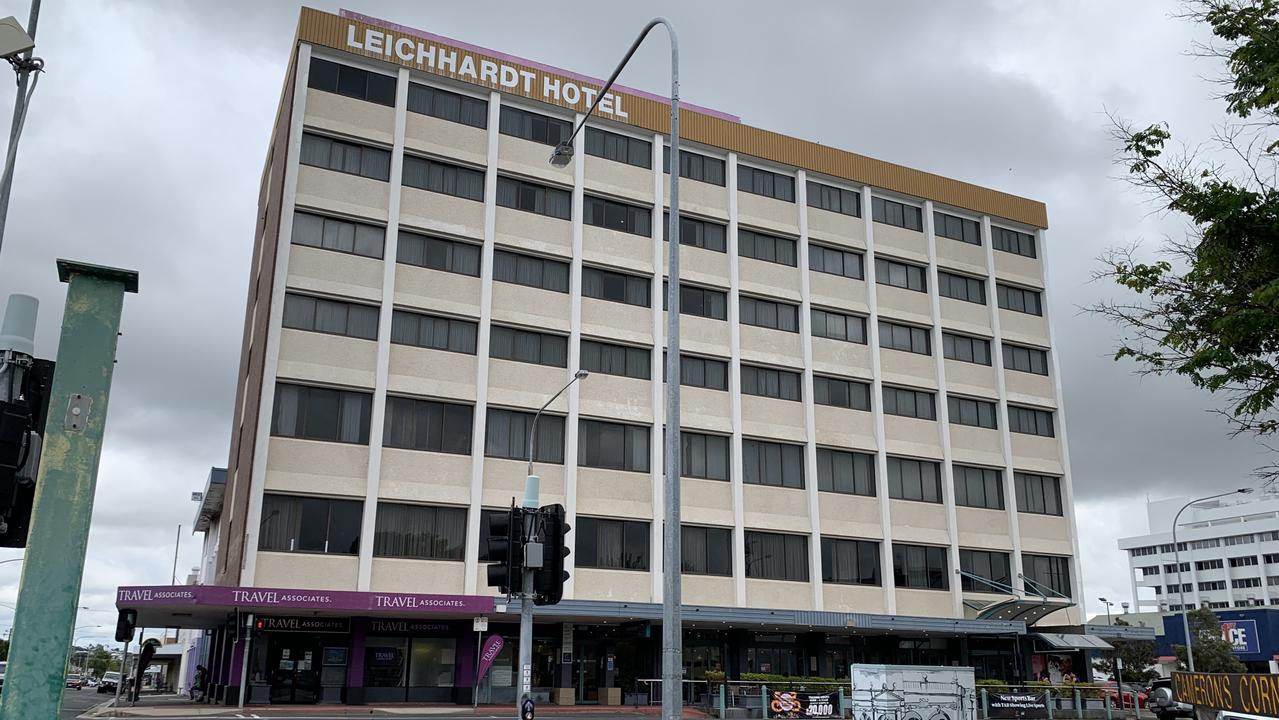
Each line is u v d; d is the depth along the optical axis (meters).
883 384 46.12
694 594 39.25
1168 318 14.55
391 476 35.06
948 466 46.41
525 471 37.38
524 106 40.69
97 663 141.88
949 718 24.89
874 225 48.00
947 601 45.00
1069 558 48.94
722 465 41.44
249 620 31.83
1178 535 133.00
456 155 38.62
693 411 41.16
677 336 14.05
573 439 38.19
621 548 38.53
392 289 36.28
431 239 37.88
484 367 37.28
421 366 36.50
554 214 40.44
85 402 4.72
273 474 33.22
